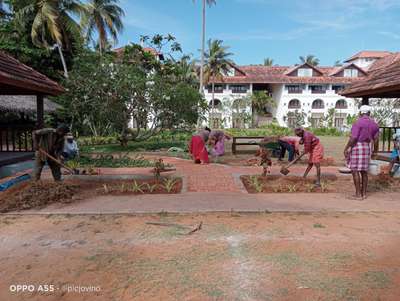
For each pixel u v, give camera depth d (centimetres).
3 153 970
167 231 482
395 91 897
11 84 766
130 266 375
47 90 947
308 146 780
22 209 587
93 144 1938
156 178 848
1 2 2406
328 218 542
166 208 593
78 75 1705
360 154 648
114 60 1814
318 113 4459
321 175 892
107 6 2794
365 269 368
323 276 352
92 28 2820
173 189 748
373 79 976
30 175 848
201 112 1936
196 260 389
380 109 3234
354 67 4428
